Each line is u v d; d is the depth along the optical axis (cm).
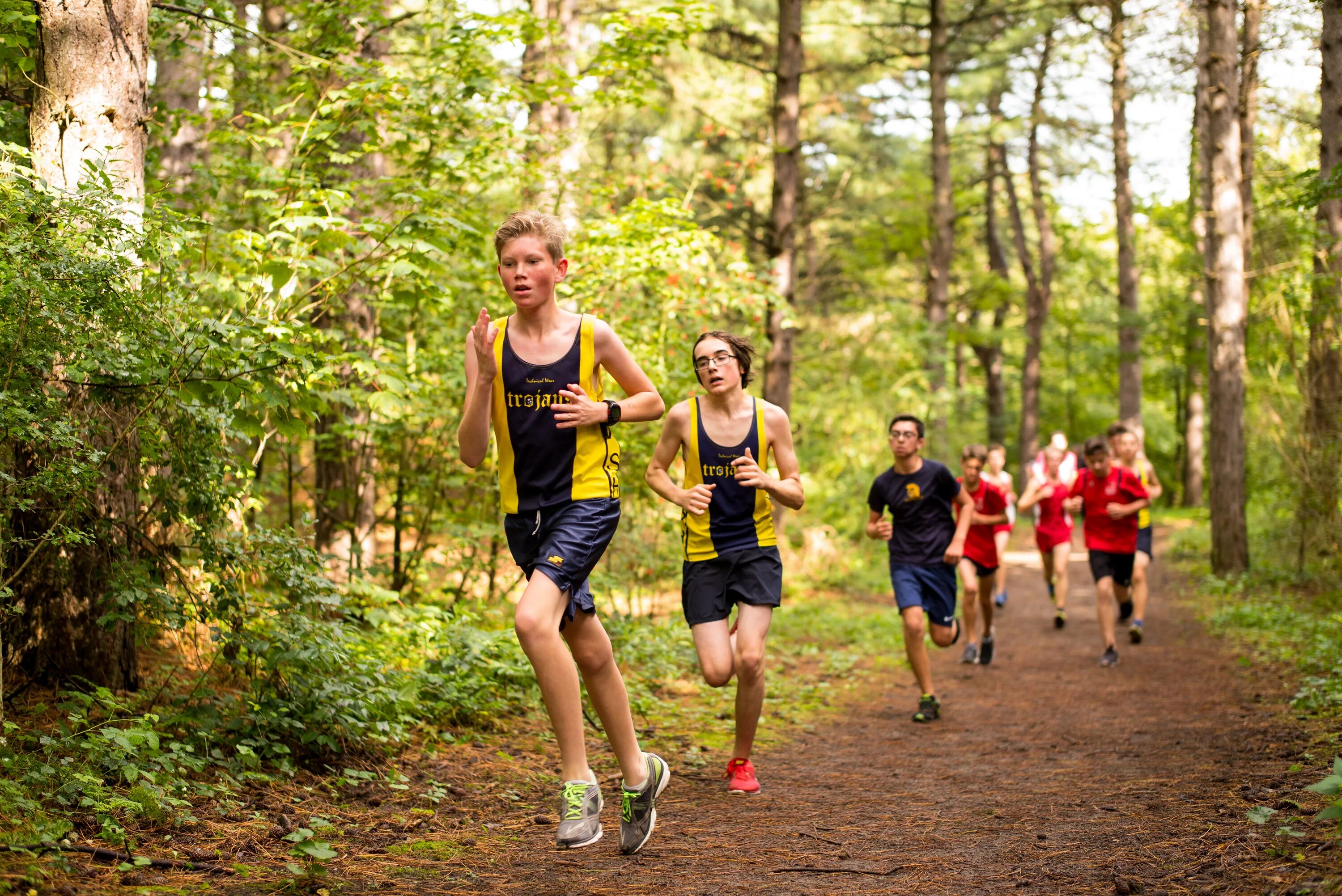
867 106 2297
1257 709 617
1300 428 1170
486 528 784
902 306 2180
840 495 1617
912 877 323
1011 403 4150
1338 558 1140
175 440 407
